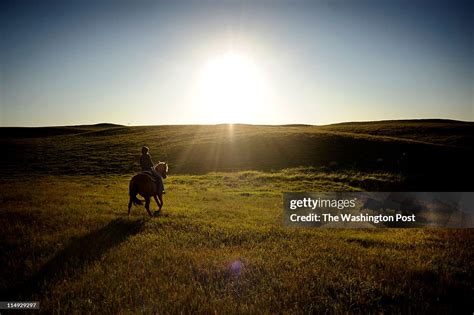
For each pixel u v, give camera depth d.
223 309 5.21
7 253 7.68
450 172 33.94
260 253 8.33
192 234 10.09
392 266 7.51
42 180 32.75
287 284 6.29
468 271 7.50
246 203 18.97
